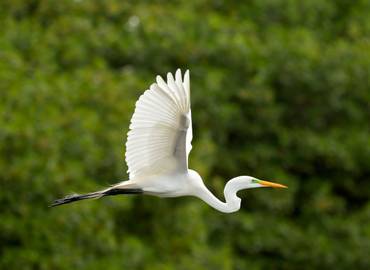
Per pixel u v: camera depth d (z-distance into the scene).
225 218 17.53
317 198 18.39
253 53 18.23
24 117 14.55
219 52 17.83
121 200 14.52
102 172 14.92
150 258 15.11
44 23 18.09
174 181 9.67
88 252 14.24
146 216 15.68
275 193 18.09
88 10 17.92
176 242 15.53
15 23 17.44
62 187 14.16
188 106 8.89
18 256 13.97
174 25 17.83
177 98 8.84
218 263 15.43
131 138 9.16
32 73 16.09
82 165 14.62
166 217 15.66
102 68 16.33
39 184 14.12
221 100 17.67
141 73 17.44
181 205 15.79
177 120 8.99
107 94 15.73
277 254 18.25
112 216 14.96
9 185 14.11
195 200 16.53
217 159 17.89
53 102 15.27
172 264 15.23
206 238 16.70
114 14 18.11
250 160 18.19
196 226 15.71
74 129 14.91
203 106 17.39
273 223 18.00
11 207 14.11
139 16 17.84
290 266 18.08
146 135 9.14
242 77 18.09
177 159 9.45
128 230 15.63
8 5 18.12
